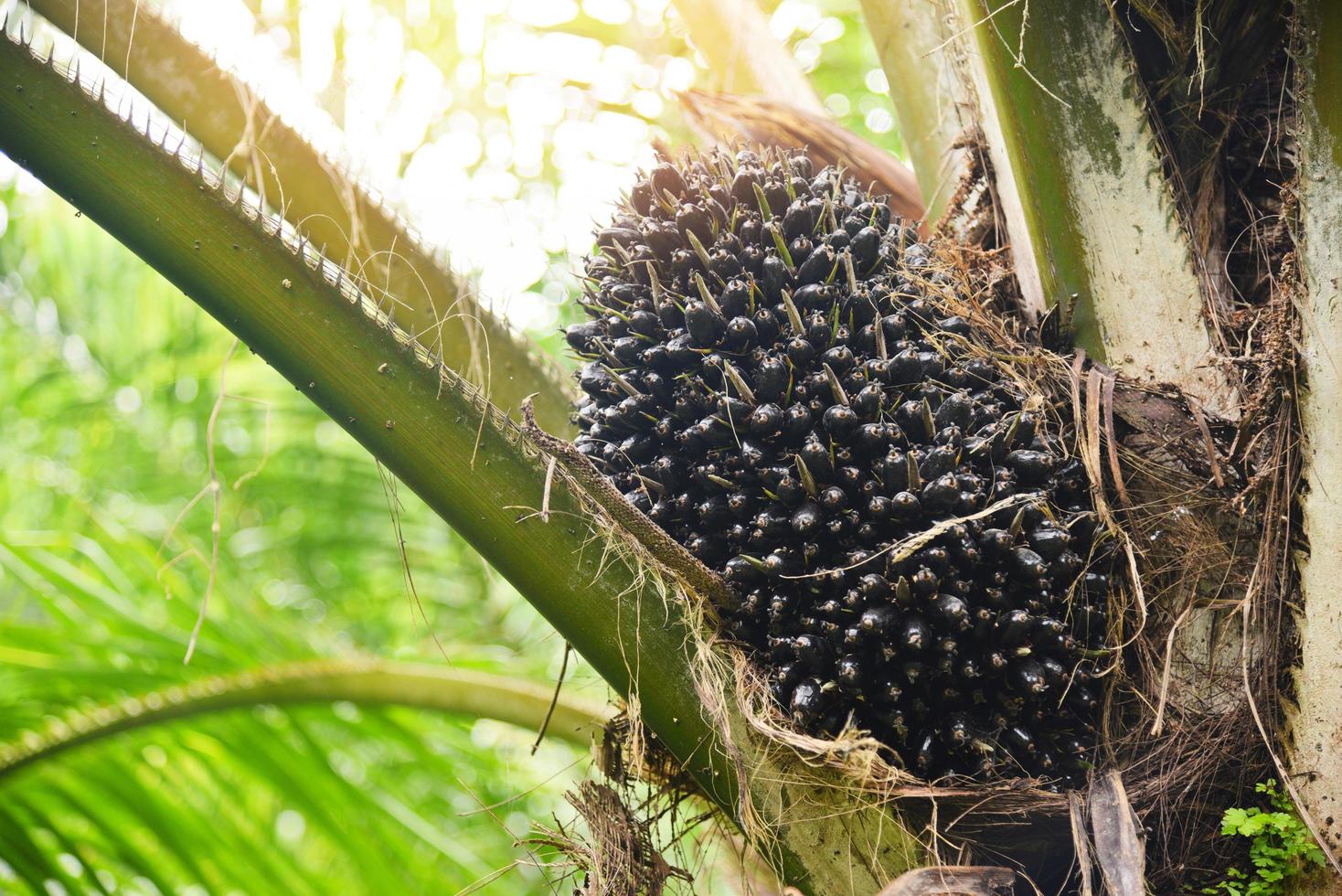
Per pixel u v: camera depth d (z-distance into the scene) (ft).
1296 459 7.25
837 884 7.21
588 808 7.48
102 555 8.98
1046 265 7.66
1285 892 7.10
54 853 8.56
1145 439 7.42
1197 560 7.33
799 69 9.32
